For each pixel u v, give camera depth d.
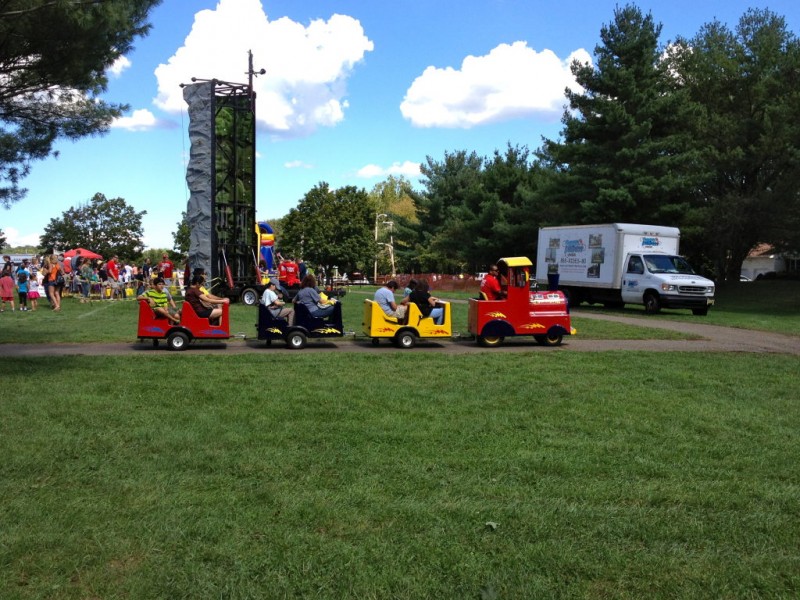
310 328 13.70
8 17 9.98
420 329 14.07
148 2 11.45
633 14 35.94
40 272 30.05
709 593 3.72
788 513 4.91
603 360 12.29
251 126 25.48
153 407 7.79
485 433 6.92
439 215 66.31
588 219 35.69
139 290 33.62
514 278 14.46
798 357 13.34
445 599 3.61
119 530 4.34
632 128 34.09
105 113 14.54
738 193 38.00
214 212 24.83
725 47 39.50
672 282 24.83
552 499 5.06
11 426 6.80
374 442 6.52
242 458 5.89
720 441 6.81
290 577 3.79
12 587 3.64
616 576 3.88
